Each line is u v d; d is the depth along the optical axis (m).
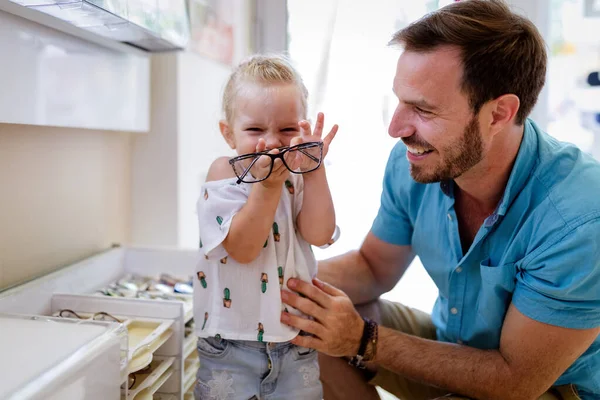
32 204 1.13
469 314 1.12
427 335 1.34
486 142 0.96
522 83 0.94
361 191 1.77
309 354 1.00
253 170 0.82
